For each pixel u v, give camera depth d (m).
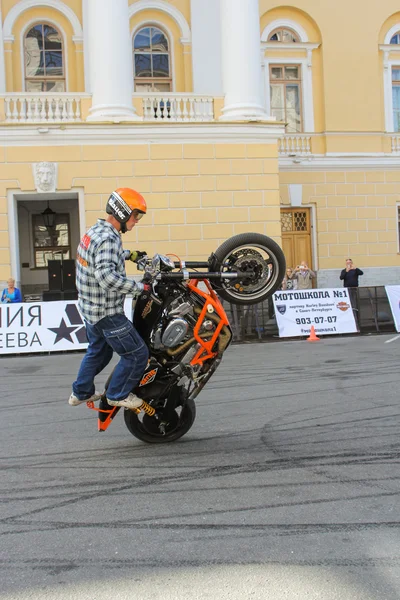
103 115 16.23
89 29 16.67
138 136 16.33
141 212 5.18
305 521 3.83
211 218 16.73
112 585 3.15
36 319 13.12
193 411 5.65
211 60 19.27
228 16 17.05
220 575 3.21
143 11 19.16
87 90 18.59
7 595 3.08
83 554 3.50
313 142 21.47
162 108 17.42
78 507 4.19
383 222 21.84
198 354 5.45
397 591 3.01
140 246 16.50
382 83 22.05
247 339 14.18
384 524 3.75
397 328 14.88
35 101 16.30
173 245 16.59
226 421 6.36
